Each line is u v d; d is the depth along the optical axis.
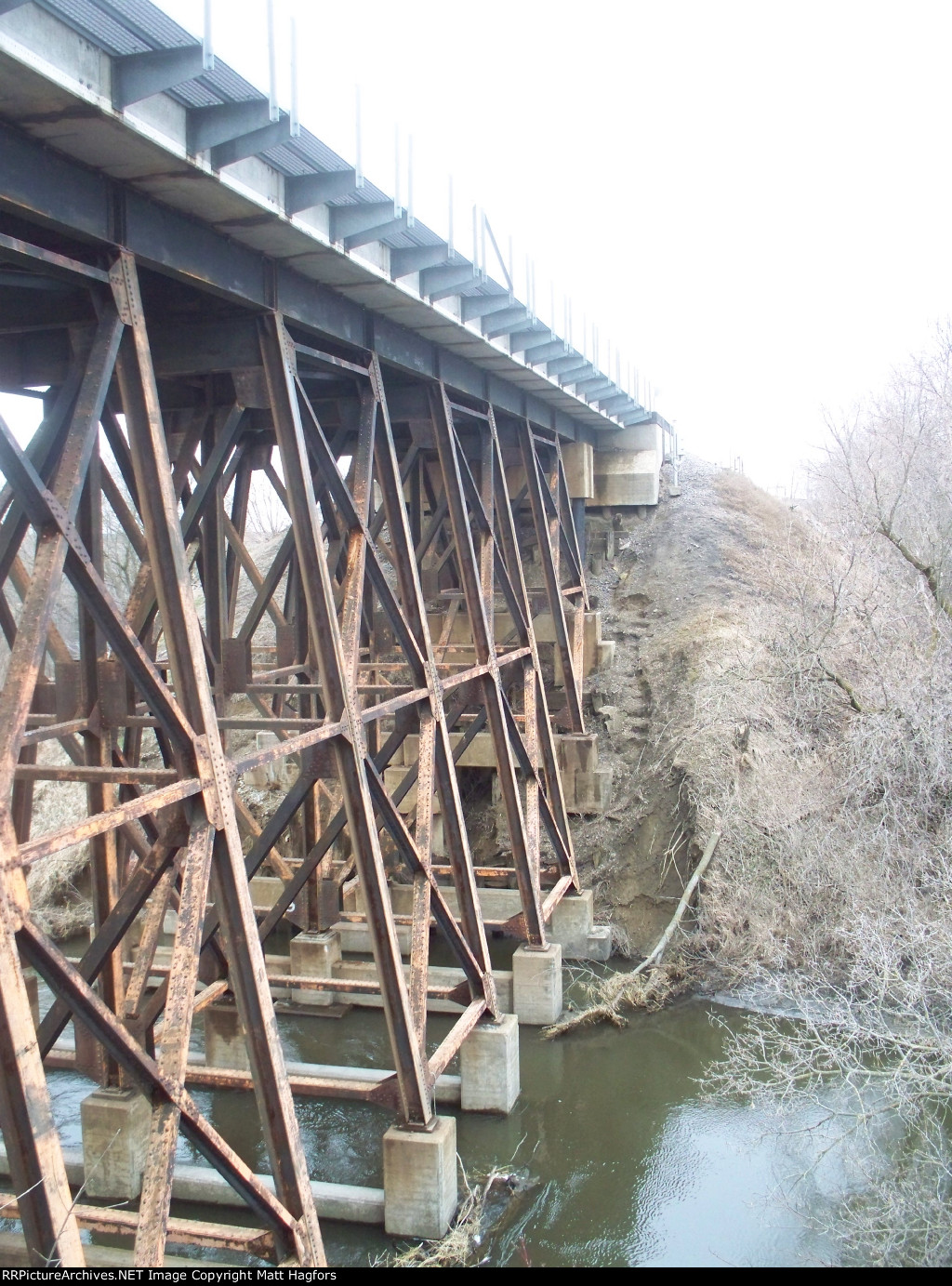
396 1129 8.44
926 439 18.36
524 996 12.80
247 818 11.72
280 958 13.42
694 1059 11.95
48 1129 4.50
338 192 6.47
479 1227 8.64
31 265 5.27
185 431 10.08
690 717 16.61
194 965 5.71
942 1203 7.99
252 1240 6.43
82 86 4.61
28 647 4.83
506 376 12.77
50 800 20.27
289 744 6.89
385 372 10.90
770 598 18.22
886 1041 10.24
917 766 13.49
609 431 21.00
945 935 10.58
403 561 9.55
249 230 6.66
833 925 13.28
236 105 5.46
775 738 15.23
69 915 17.52
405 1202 8.37
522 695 17.23
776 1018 12.70
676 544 20.94
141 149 5.23
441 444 10.77
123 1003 7.82
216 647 10.02
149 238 6.00
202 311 7.56
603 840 16.17
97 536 7.16
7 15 4.08
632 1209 9.09
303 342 9.16
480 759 15.81
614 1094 11.16
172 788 5.63
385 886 7.93
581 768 16.39
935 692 13.88
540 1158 9.94
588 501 21.27
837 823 13.72
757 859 14.27
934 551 16.44
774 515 22.39
